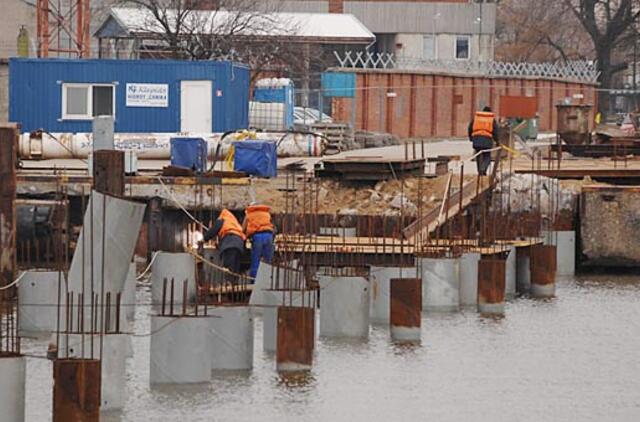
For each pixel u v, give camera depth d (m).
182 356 78.38
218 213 121.12
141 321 96.50
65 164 137.38
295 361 82.25
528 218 124.69
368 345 90.06
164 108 156.12
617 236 125.56
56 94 155.50
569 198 126.50
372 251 104.81
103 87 155.75
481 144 126.31
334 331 91.31
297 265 97.88
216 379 80.62
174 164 125.38
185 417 73.38
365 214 122.12
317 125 179.38
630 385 81.88
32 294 91.50
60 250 96.88
